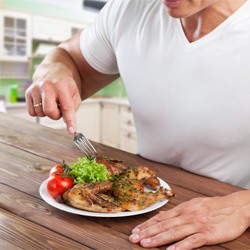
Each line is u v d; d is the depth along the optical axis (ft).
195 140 3.97
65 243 2.66
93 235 2.75
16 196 3.19
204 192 3.45
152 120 4.18
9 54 14.61
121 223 2.90
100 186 2.98
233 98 3.74
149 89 4.11
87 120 16.14
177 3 3.04
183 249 2.61
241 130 3.78
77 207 2.92
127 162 4.08
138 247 2.65
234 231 2.77
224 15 3.72
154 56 4.08
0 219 2.88
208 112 3.83
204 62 3.81
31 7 15.84
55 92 3.67
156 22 4.13
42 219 2.90
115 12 4.42
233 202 2.96
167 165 4.08
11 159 3.88
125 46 4.30
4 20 14.11
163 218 2.83
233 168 3.94
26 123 5.04
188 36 3.95
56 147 4.26
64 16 17.15
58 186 3.01
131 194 2.98
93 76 4.93
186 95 3.91
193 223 2.77
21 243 2.64
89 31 4.75
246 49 3.69
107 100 16.42
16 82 15.93
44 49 15.96
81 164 3.14
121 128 15.76
